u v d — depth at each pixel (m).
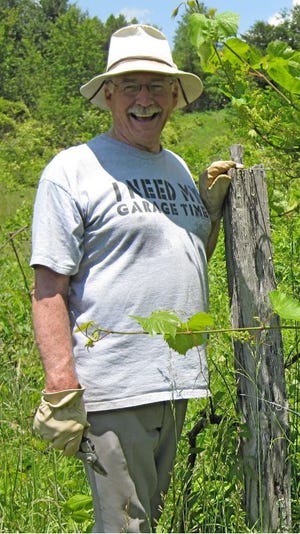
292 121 3.68
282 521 3.57
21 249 8.95
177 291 3.36
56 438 3.26
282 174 3.97
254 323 3.58
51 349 3.28
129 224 3.31
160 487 3.53
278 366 3.58
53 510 3.90
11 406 4.41
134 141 3.45
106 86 3.54
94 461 3.32
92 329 3.32
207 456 3.63
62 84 47.47
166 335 3.04
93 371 3.31
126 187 3.37
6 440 4.36
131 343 3.30
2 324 5.84
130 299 3.30
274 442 3.56
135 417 3.32
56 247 3.27
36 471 4.17
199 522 3.62
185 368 3.37
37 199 3.35
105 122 29.41
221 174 3.62
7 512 3.88
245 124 3.77
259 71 3.60
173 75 3.50
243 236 3.59
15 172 21.89
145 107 3.40
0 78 50.69
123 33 3.50
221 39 3.40
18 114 38.94
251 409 3.60
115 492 3.34
